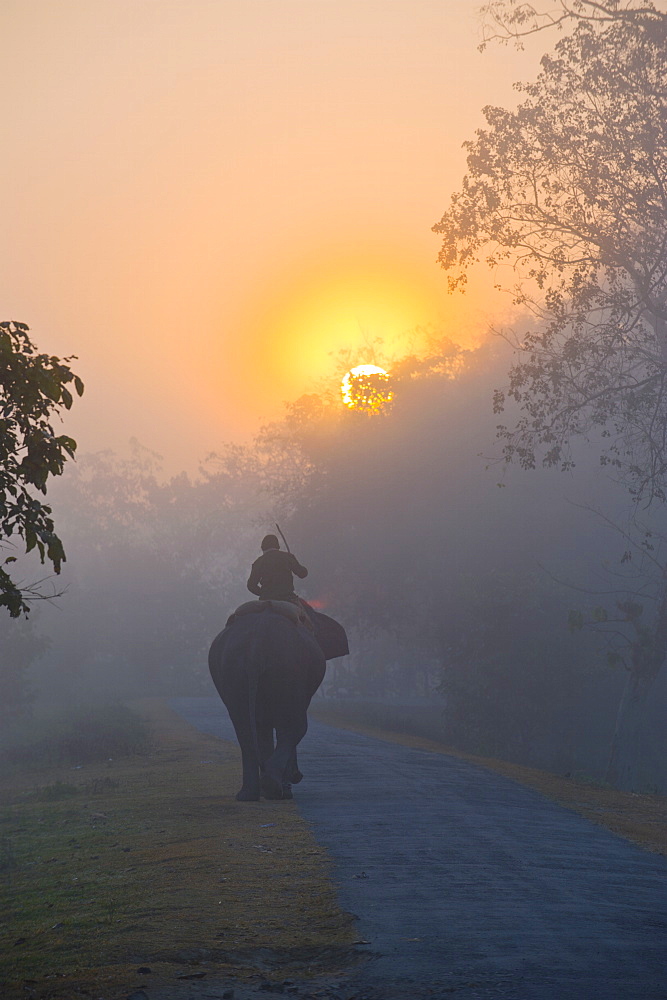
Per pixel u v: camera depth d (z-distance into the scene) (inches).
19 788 1305.4
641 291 1870.1
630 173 1856.5
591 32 1850.4
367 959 332.2
